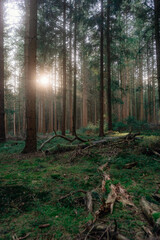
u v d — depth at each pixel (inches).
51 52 594.2
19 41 662.5
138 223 92.7
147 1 332.5
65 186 155.0
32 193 141.1
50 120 1012.5
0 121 505.7
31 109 332.5
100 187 148.6
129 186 147.7
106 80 657.6
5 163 255.9
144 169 192.9
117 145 310.0
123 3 427.2
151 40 367.6
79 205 118.9
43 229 92.0
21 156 299.7
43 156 293.4
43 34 533.0
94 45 578.2
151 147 256.7
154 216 89.7
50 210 112.8
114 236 79.0
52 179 175.2
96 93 1151.6
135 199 122.6
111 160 234.8
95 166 220.4
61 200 127.2
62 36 563.2
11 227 94.3
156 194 124.1
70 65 618.2
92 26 502.9
